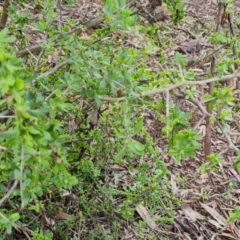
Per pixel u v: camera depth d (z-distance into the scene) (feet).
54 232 7.29
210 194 9.66
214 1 15.94
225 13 7.06
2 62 3.58
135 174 8.73
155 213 8.67
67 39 5.74
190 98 4.96
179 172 9.95
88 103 6.97
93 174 7.73
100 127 7.36
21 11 8.42
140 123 4.55
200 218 9.14
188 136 4.46
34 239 6.07
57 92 4.78
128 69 5.57
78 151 7.36
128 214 7.45
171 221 8.05
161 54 6.43
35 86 6.14
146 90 4.96
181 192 9.50
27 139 3.70
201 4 15.75
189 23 12.56
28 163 4.11
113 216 7.55
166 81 4.98
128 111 4.93
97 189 8.00
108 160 8.09
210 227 9.05
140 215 8.30
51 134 4.40
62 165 4.60
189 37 12.42
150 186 7.72
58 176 5.02
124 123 4.69
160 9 8.94
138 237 7.95
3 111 5.13
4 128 4.54
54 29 7.01
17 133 3.70
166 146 10.14
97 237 7.63
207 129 7.24
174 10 7.27
